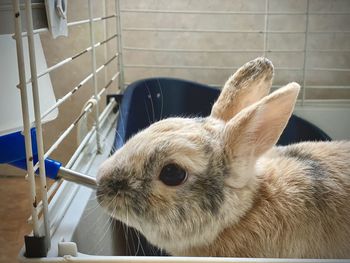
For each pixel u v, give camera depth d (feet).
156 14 1.42
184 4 1.41
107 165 0.63
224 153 0.62
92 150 0.94
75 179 0.67
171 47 1.46
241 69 0.72
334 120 1.35
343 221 0.66
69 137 1.24
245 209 0.65
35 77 0.53
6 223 1.09
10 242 1.01
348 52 1.43
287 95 0.59
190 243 0.64
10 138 0.63
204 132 0.64
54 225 0.63
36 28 0.62
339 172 0.70
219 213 0.63
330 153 0.74
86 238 0.69
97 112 0.96
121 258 0.53
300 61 1.45
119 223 0.79
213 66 1.47
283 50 1.44
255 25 1.42
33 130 0.62
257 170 0.68
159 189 0.60
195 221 0.62
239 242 0.64
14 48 0.73
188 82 1.31
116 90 1.44
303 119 1.22
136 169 0.60
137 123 1.18
